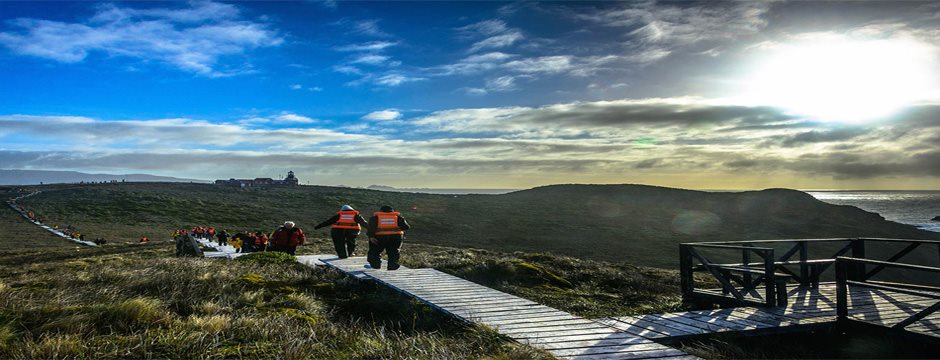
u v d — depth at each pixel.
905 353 8.09
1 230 55.53
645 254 50.62
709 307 10.99
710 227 70.69
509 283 14.04
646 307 11.45
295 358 6.31
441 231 64.94
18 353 6.04
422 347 7.02
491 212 80.94
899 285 8.11
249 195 102.62
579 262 18.45
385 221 14.26
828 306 9.92
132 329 7.27
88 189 102.88
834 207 85.19
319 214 82.50
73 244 45.56
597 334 7.84
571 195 96.00
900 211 187.75
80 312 7.66
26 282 11.72
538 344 7.20
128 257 24.94
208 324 7.37
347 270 14.14
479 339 7.63
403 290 11.38
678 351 6.99
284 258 16.66
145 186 117.50
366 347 7.00
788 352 8.18
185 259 16.14
